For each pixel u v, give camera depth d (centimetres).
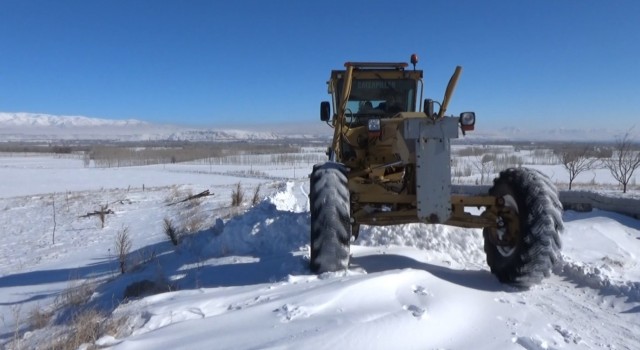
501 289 490
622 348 365
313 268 507
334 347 325
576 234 751
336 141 675
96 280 794
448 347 345
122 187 3084
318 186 507
